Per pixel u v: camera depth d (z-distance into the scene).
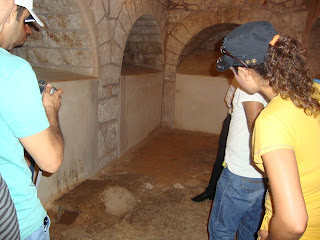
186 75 4.53
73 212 2.07
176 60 4.39
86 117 2.48
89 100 2.49
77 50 2.49
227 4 3.85
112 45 2.72
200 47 4.93
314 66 3.93
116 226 2.00
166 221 2.12
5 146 0.66
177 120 4.77
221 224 1.35
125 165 3.10
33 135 0.66
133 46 4.36
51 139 0.72
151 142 3.96
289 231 0.58
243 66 0.77
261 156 0.66
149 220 2.12
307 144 0.66
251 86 0.81
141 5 3.20
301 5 3.53
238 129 1.26
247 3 3.76
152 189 2.59
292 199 0.58
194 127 4.70
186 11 4.09
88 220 2.01
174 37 4.28
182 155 3.52
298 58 0.67
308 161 0.68
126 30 2.95
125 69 3.75
